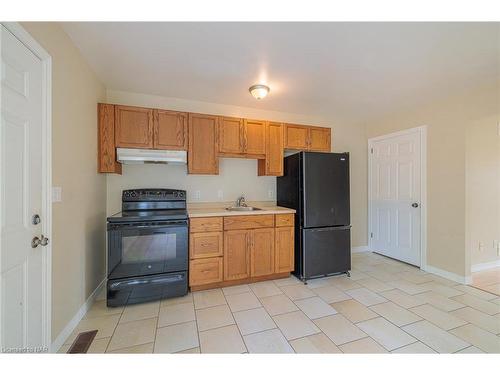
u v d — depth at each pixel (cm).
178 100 288
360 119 374
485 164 305
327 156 282
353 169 383
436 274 288
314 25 155
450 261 275
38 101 135
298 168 282
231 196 316
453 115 273
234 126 284
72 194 175
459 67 210
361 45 177
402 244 334
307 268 270
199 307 212
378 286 257
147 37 168
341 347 159
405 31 160
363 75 225
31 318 129
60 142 157
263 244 267
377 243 375
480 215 305
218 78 233
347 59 197
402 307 212
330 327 182
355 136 384
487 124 302
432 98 282
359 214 387
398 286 257
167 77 231
